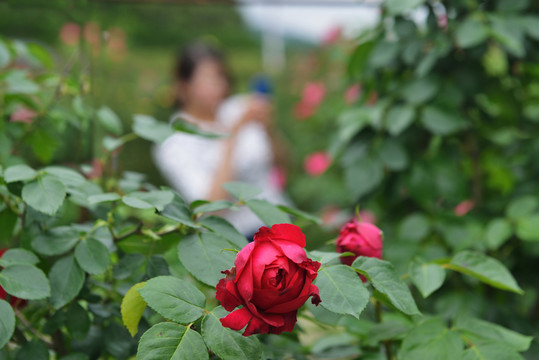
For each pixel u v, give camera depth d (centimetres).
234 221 237
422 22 157
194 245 78
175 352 64
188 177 266
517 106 171
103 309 94
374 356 101
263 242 63
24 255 79
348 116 162
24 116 127
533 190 156
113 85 552
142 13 679
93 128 134
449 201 153
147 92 571
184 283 71
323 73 444
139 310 74
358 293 68
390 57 153
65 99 142
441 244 151
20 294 72
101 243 85
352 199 157
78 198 99
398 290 73
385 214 179
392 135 157
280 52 603
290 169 393
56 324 87
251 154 278
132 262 88
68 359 85
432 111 148
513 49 143
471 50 146
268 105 287
